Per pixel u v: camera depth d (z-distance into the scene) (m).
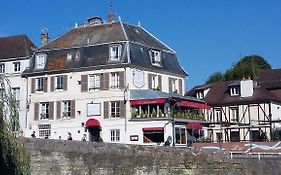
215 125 44.94
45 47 42.81
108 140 38.91
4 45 45.16
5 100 12.51
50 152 17.92
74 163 18.48
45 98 41.59
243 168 22.52
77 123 40.06
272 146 26.11
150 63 41.00
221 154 22.30
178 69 44.22
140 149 20.23
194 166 21.47
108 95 39.25
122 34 40.38
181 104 38.56
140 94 38.59
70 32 43.38
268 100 44.38
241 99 45.75
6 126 12.43
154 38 45.12
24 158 12.64
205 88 49.31
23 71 42.94
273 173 22.97
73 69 40.53
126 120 38.38
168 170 20.80
